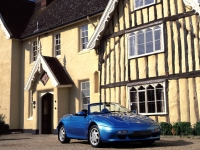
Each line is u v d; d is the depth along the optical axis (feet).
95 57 55.21
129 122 28.30
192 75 40.50
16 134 63.16
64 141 35.94
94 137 29.73
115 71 50.44
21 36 72.18
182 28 42.42
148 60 45.80
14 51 71.36
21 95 70.69
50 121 59.98
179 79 41.81
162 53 44.16
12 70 70.38
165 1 44.83
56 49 64.90
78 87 58.08
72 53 60.34
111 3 51.19
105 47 52.75
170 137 38.58
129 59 48.42
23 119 69.00
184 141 32.94
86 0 62.13
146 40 46.52
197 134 37.96
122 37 50.14
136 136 27.68
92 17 57.06
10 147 33.60
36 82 62.34
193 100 40.09
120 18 50.70
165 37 44.09
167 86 43.01
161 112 43.21
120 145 30.78
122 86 48.93
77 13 60.49
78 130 32.94
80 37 59.93
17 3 80.69
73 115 35.09
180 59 42.11
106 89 51.55
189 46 41.37
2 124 67.10
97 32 52.95
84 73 57.16
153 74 44.88
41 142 38.99
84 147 30.12
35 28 70.54
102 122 28.73
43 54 66.80
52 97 60.44
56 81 56.34
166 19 44.32
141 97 46.01
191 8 41.68
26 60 71.00
